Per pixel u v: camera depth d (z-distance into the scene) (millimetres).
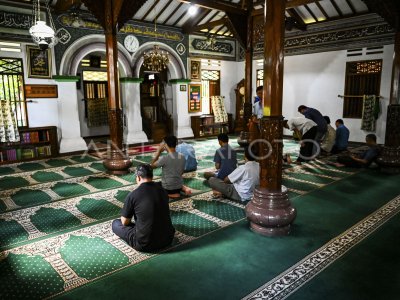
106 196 4918
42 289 2551
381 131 9289
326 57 10195
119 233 3311
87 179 5926
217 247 3225
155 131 10508
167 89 11414
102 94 11734
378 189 5117
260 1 9055
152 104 11758
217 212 4207
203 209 4320
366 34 9266
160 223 3078
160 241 3092
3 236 3547
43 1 7887
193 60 11398
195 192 5070
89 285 2598
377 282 2598
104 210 4336
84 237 3506
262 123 3439
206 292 2484
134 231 3188
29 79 7953
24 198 4863
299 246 3230
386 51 8938
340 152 8125
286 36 11102
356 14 9359
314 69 10523
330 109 10305
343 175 6016
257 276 2699
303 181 5633
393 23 5871
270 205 3436
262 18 8398
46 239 3463
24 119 7965
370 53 9250
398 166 5957
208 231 3615
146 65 10320
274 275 2713
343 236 3445
